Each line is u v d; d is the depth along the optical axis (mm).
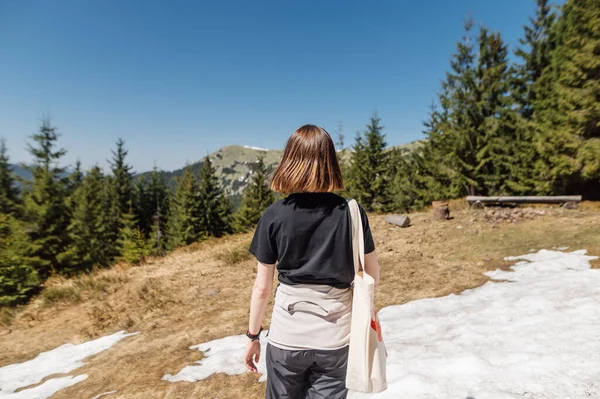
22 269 9445
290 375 1334
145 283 8430
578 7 13961
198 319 5969
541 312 4105
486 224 9195
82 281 9469
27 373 4906
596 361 2725
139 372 4277
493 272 6262
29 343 6203
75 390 4082
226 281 7824
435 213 10383
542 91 17781
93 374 4453
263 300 1356
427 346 3670
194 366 4191
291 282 1327
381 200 33812
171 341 5191
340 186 1343
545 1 18766
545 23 18766
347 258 1294
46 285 10227
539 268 6051
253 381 3602
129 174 55750
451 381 2832
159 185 60812
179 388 3686
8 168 32781
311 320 1277
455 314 4590
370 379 1228
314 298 1287
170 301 7047
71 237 25250
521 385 2578
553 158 15336
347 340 1286
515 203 11469
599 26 13000
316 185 1273
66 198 26891
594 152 13617
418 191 27812
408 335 4152
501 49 20359
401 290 5953
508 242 7766
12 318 7609
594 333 3270
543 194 17203
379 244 8844
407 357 3475
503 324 3957
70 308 7754
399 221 10148
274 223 1304
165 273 9156
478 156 20516
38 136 32969
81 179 45219
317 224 1269
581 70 13867
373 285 1273
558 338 3309
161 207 58000
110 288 8500
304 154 1291
